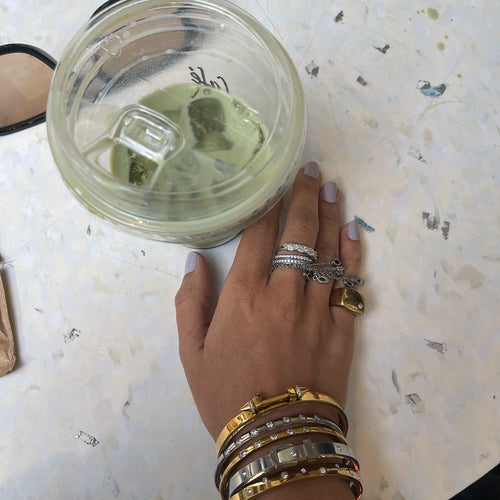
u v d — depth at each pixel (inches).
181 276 13.0
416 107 13.3
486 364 12.1
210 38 11.0
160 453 12.2
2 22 14.1
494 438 11.7
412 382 12.1
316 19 13.8
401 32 13.6
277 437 10.7
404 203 13.0
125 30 10.7
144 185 10.2
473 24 13.6
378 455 11.9
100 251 13.1
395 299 12.5
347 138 13.3
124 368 12.6
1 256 13.1
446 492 11.6
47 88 13.6
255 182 9.9
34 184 13.4
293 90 10.3
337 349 12.1
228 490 11.1
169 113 10.7
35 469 12.2
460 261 12.6
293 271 12.3
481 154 13.0
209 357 12.0
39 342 12.8
